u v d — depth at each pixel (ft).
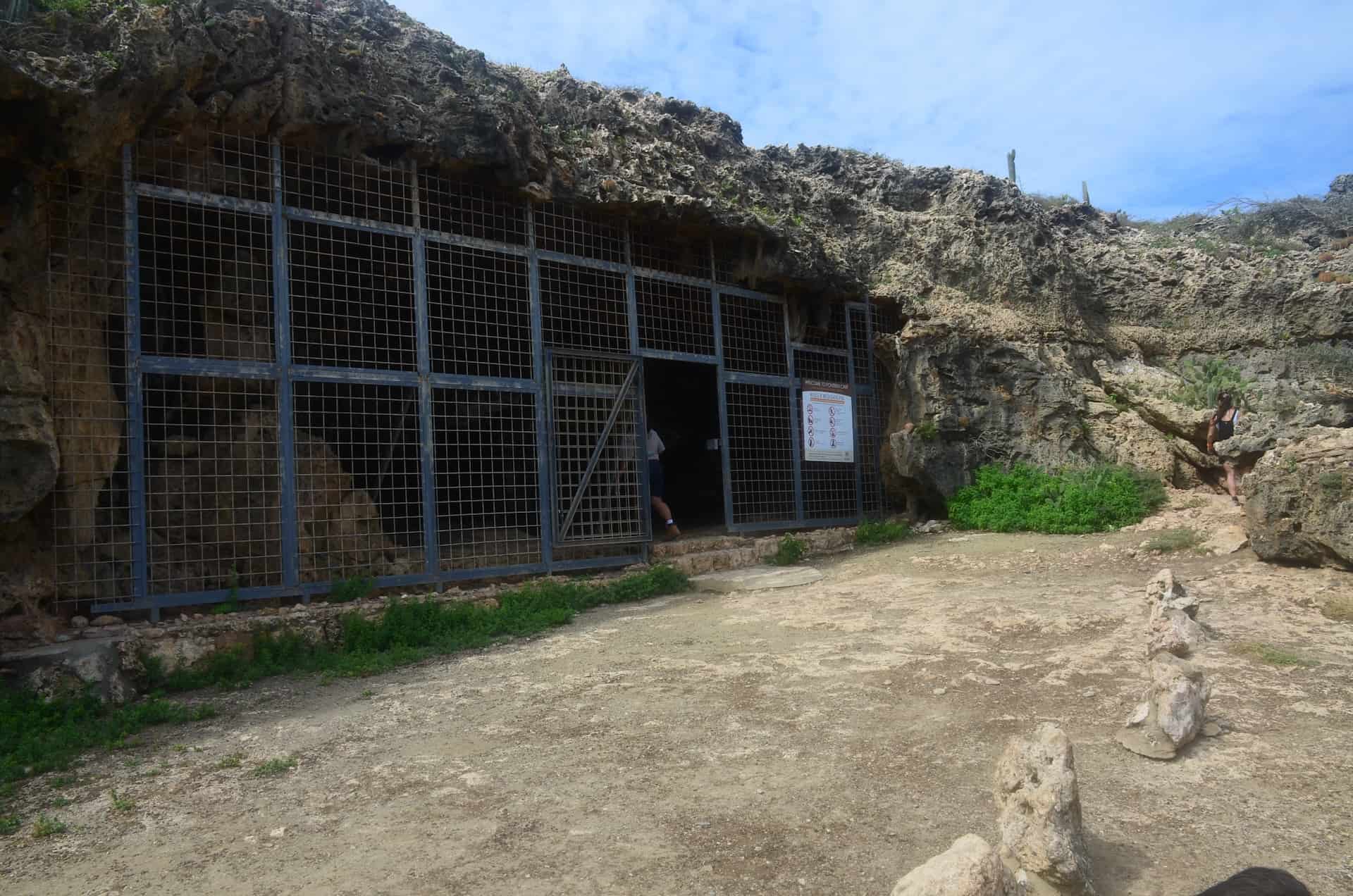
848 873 10.84
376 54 29.48
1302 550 25.22
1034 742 11.05
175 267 27.96
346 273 29.58
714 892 10.53
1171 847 11.25
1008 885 8.83
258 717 19.34
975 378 45.60
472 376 30.60
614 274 35.53
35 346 22.08
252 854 12.13
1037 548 34.37
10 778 15.75
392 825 12.87
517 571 31.19
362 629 25.29
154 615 23.27
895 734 15.61
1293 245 66.28
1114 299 55.93
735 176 42.37
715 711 17.53
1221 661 18.43
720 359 38.70
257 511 27.12
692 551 37.04
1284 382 50.57
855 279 44.65
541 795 13.75
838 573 34.17
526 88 35.55
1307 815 11.85
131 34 22.66
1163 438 45.73
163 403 25.08
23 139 21.49
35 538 22.50
